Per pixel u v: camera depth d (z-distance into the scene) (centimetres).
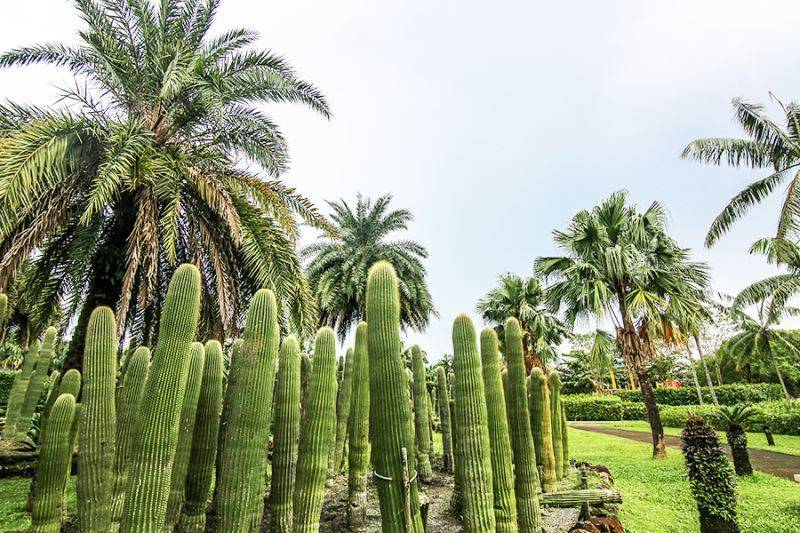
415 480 362
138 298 904
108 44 850
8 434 1234
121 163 688
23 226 722
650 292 1411
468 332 446
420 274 2256
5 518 672
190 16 955
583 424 2941
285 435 450
